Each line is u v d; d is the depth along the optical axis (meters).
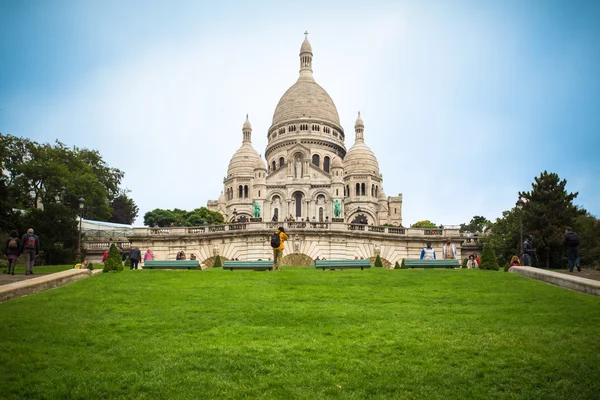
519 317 21.77
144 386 15.63
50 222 61.19
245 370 16.77
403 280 30.12
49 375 16.14
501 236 61.59
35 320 20.89
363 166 138.50
